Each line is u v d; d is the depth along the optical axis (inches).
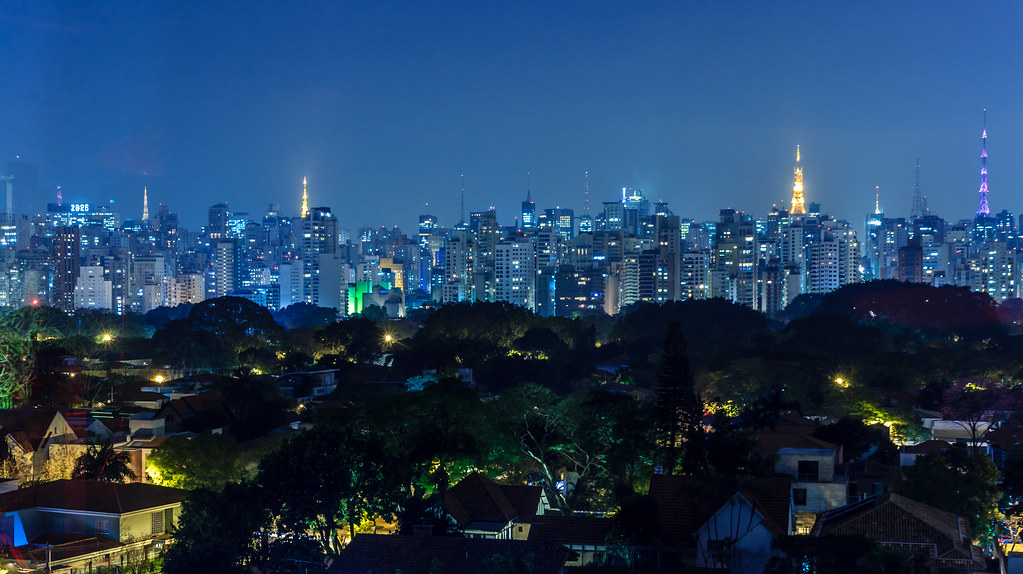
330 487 3213.6
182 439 4293.8
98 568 3179.1
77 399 6515.8
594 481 4197.8
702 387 7130.9
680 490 3122.5
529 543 2822.3
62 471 4416.8
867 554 2546.8
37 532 3472.0
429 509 3171.8
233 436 4554.6
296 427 5556.1
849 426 4357.8
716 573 2876.5
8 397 6314.0
